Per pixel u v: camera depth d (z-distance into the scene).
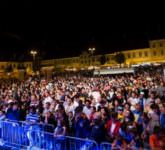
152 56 76.69
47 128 10.74
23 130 10.97
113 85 21.72
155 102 11.52
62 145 9.62
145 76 32.03
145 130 8.77
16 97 17.89
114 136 9.05
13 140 11.23
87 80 31.16
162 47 75.12
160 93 16.23
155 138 7.22
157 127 7.43
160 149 6.91
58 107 12.08
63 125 9.98
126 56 81.38
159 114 9.63
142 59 78.25
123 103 12.24
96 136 9.20
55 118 10.98
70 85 24.41
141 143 8.18
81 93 17.27
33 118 11.72
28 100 16.05
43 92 18.47
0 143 11.62
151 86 19.03
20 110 12.62
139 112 10.64
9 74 70.94
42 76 56.84
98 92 16.73
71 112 11.23
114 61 80.12
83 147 9.09
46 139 10.13
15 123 11.26
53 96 16.08
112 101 12.91
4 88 24.86
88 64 86.31
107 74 41.94
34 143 10.53
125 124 8.64
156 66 47.25
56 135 9.75
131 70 39.75
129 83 22.47
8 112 12.34
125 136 8.37
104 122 9.75
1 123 11.72
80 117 10.16
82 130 9.77
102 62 81.44
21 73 65.06
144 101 12.91
